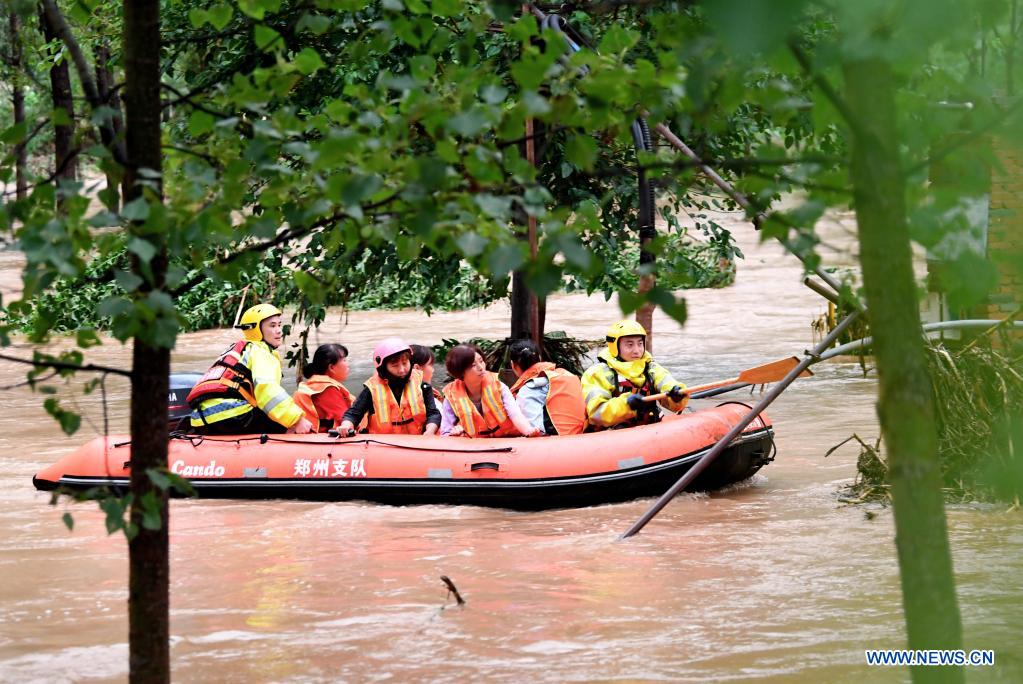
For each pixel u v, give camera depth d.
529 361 25.09
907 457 6.29
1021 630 14.34
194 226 7.87
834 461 26.22
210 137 8.77
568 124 7.68
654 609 15.81
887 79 6.07
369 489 23.23
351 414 24.64
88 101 8.53
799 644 14.21
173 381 27.91
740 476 23.92
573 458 22.80
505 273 7.00
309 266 31.98
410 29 9.33
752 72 7.64
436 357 37.53
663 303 7.06
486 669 13.59
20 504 23.56
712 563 18.19
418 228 7.25
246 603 16.50
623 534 20.22
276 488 23.64
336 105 8.12
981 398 21.22
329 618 15.71
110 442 24.80
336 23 9.81
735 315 53.88
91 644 14.81
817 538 19.58
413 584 17.38
